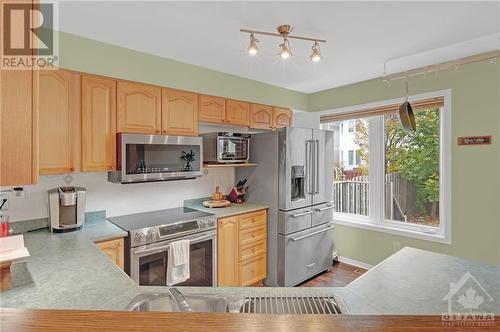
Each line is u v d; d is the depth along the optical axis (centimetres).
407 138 317
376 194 339
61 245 176
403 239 308
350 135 370
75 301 106
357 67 286
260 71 298
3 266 115
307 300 112
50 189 220
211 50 242
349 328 47
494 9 176
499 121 243
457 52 247
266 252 307
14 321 47
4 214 199
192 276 243
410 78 297
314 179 324
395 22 193
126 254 210
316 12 180
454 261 147
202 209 288
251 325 48
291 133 298
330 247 344
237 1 169
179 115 264
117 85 227
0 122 53
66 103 203
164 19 189
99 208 247
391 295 111
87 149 212
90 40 216
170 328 46
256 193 321
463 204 263
